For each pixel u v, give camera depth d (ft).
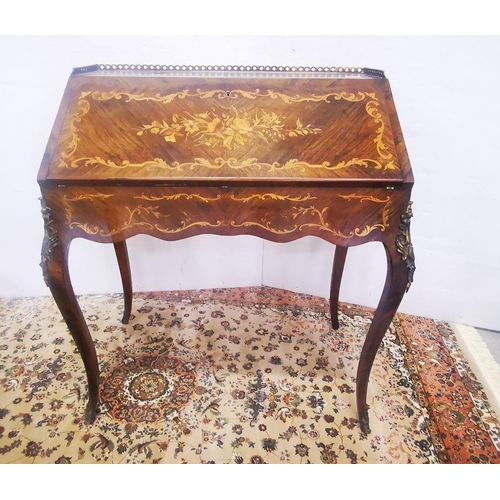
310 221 3.26
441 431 4.28
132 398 4.54
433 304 5.75
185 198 3.15
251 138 3.27
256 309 5.96
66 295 3.43
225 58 4.69
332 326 5.61
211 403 4.51
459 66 4.17
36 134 4.88
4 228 5.46
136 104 3.44
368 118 3.37
